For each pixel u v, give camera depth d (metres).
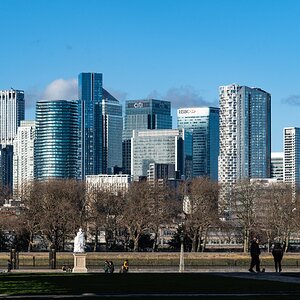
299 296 86.25
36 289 91.81
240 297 85.38
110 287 94.31
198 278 108.56
